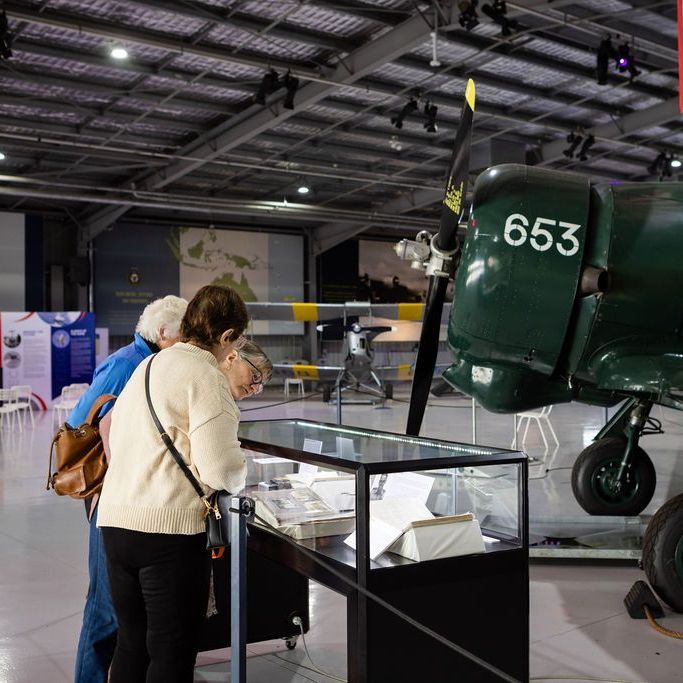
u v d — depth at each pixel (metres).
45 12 7.67
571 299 3.36
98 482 2.10
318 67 9.36
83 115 10.71
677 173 15.41
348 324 13.35
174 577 1.69
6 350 13.08
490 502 2.01
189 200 14.65
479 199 3.40
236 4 7.81
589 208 3.42
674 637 2.76
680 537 2.98
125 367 2.18
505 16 8.02
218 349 1.81
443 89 10.44
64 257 17.08
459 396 14.80
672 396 3.19
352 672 1.75
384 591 1.75
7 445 8.62
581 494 4.42
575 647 2.69
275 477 2.38
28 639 2.81
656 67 10.05
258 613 2.62
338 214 16.31
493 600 1.88
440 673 1.81
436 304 3.48
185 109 10.74
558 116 11.88
